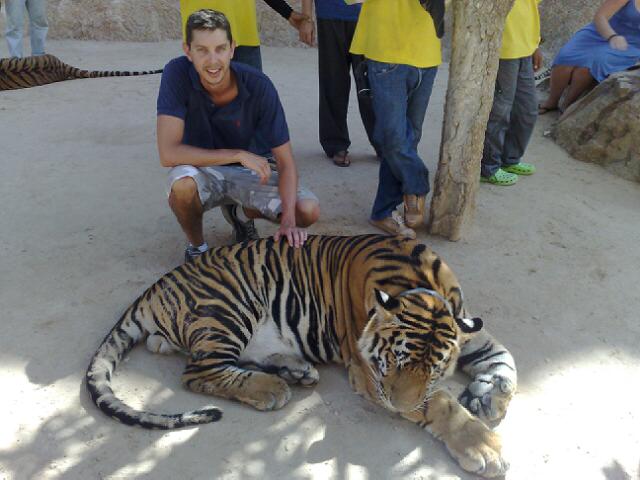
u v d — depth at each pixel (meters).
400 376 2.71
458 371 3.31
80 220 4.80
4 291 3.92
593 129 6.17
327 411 3.05
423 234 4.75
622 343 3.64
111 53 10.01
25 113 7.10
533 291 4.11
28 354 3.38
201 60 3.49
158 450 2.81
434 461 2.79
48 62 8.19
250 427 2.95
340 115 5.81
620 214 5.21
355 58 5.54
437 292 3.02
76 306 3.79
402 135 4.38
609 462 2.84
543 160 6.25
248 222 4.46
